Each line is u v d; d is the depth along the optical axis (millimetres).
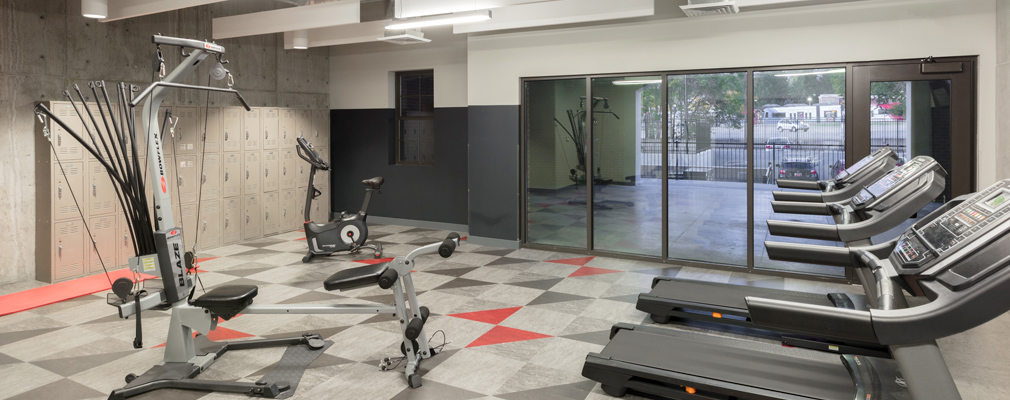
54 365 3652
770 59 5559
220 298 3391
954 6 4824
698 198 6121
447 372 3514
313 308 3469
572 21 6000
